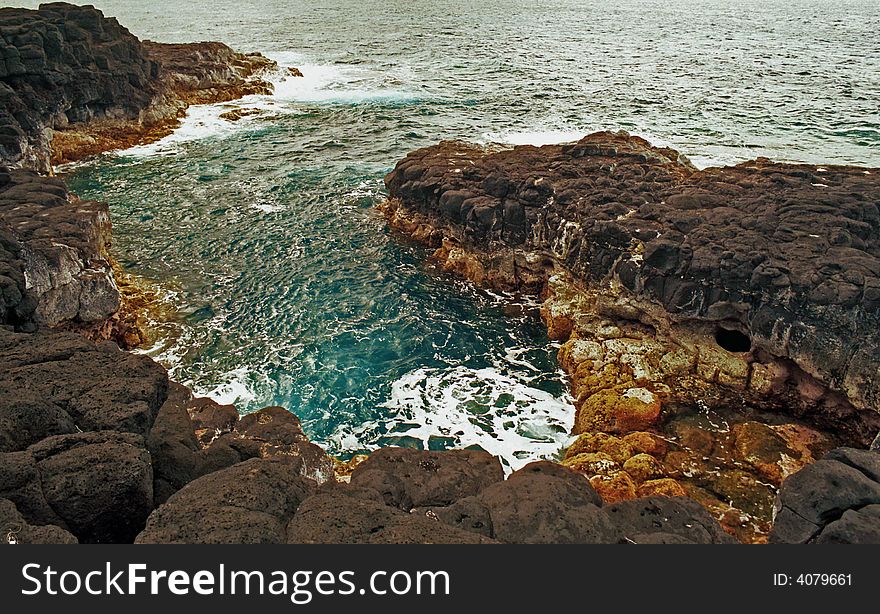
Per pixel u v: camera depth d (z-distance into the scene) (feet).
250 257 104.53
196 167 142.82
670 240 76.07
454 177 104.58
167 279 97.76
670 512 37.37
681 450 63.93
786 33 348.38
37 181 100.63
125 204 123.85
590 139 118.01
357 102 195.52
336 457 65.77
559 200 90.94
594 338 80.18
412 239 110.11
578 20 426.10
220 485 35.42
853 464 39.32
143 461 35.09
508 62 260.21
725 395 70.95
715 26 387.34
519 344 83.82
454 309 91.30
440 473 43.68
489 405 73.41
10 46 133.39
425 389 75.87
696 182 95.66
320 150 153.58
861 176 94.99
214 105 189.98
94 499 33.22
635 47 300.20
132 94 159.84
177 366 78.79
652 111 179.42
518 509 36.22
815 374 65.82
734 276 69.72
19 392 41.09
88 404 40.93
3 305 61.72
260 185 133.08
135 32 365.81
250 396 74.23
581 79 224.12
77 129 149.48
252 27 385.50
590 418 68.54
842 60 257.34
